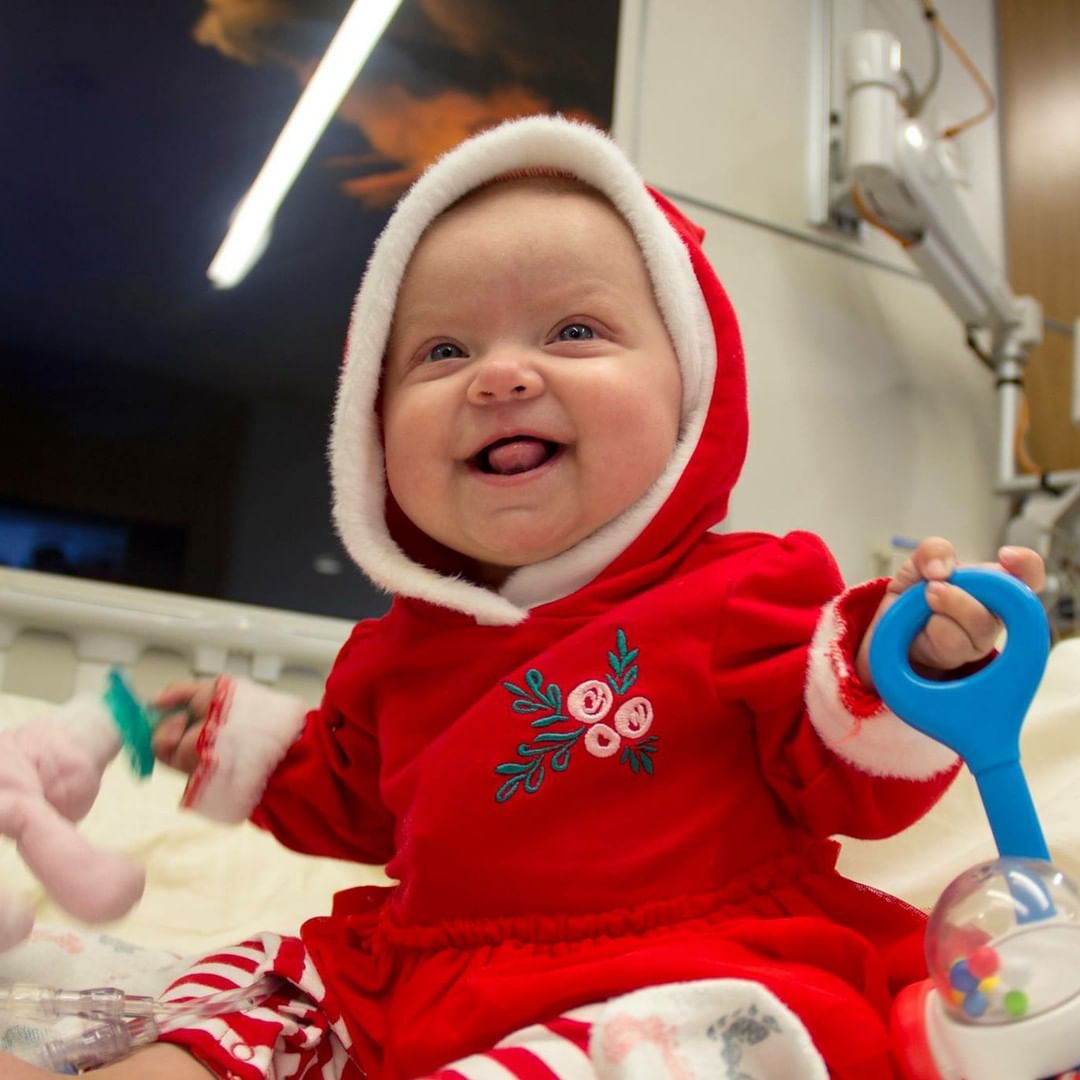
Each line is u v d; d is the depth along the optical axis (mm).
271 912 1139
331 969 769
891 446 2219
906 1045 556
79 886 644
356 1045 732
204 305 1754
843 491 2145
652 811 729
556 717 741
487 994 656
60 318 1680
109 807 1193
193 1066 665
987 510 2295
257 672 1573
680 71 2199
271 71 1868
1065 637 1904
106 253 1722
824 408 2168
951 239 2123
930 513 2227
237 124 1830
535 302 810
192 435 1710
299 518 1733
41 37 1748
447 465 800
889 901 763
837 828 753
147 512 1667
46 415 1644
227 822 878
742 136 2225
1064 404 2350
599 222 848
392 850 920
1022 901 521
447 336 829
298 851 915
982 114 2529
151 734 818
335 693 897
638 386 799
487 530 790
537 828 729
